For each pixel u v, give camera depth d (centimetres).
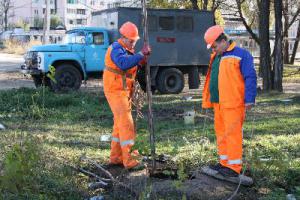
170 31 1798
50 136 882
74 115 1137
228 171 582
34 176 547
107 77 627
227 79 566
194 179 602
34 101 1238
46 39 3547
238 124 573
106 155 732
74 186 574
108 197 552
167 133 917
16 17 8656
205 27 1870
